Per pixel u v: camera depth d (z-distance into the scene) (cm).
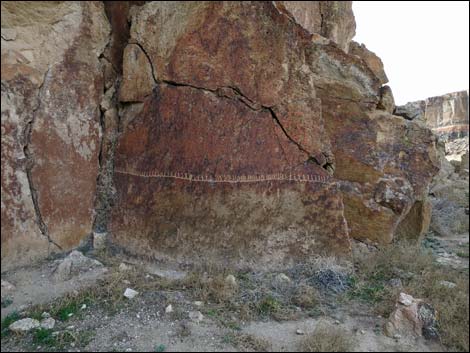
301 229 377
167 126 391
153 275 346
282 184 381
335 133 443
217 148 379
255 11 382
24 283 319
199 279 332
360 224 441
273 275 356
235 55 381
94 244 391
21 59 352
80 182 396
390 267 387
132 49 416
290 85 389
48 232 367
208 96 383
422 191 448
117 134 424
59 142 380
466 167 993
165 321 276
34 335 255
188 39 386
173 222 377
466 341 257
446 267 393
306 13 530
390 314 287
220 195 376
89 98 407
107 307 288
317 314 298
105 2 430
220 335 263
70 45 389
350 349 252
